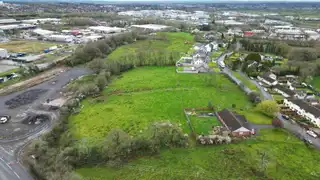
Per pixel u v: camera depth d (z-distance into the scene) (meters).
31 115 102.31
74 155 72.38
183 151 76.62
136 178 65.69
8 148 80.12
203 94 122.31
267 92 126.88
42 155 74.81
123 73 158.25
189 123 92.69
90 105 111.00
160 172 67.50
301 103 103.56
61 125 89.69
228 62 181.88
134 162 72.12
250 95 114.94
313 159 71.94
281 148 77.25
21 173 69.25
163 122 85.00
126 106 109.12
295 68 154.62
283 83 140.88
